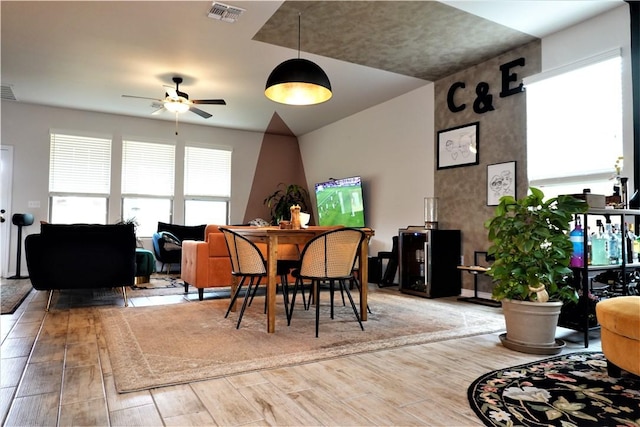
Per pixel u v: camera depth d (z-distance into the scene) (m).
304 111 6.75
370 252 6.35
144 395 1.82
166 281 5.82
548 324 2.50
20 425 1.54
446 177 5.10
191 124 7.67
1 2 3.46
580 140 3.76
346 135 7.07
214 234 4.25
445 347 2.62
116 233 3.81
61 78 5.29
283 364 2.23
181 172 7.58
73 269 3.69
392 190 5.98
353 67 4.90
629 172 3.37
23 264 6.38
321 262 2.92
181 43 4.27
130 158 7.19
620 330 1.92
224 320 3.29
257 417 1.62
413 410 1.70
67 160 6.73
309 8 3.60
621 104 3.45
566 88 3.89
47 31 4.00
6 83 5.48
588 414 1.67
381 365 2.25
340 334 2.88
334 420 1.61
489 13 3.63
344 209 6.73
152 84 5.51
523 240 2.52
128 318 3.33
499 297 2.67
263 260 3.10
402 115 5.85
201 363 2.22
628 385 1.98
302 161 8.45
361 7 3.59
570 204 2.58
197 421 1.59
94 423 1.56
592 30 3.67
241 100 6.19
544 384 1.99
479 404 1.76
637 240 3.06
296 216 3.54
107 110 6.80
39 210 6.52
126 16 3.71
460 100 4.99
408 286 5.02
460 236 4.87
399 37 4.14
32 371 2.11
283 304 4.05
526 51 4.25
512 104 4.37
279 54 4.55
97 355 2.38
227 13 3.68
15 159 6.38
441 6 3.55
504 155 4.43
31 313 3.53
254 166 8.23
